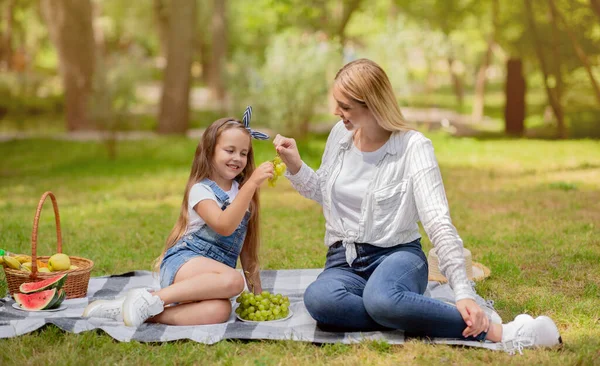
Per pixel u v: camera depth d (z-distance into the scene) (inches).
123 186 466.6
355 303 168.1
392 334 167.9
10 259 199.5
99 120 617.3
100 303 180.1
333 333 169.9
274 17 1049.5
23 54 1477.6
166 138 737.0
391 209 172.1
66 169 569.9
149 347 162.7
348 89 169.8
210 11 1459.2
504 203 361.7
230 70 703.7
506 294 202.8
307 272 231.9
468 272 209.8
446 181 444.5
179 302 179.2
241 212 177.2
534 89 1277.1
